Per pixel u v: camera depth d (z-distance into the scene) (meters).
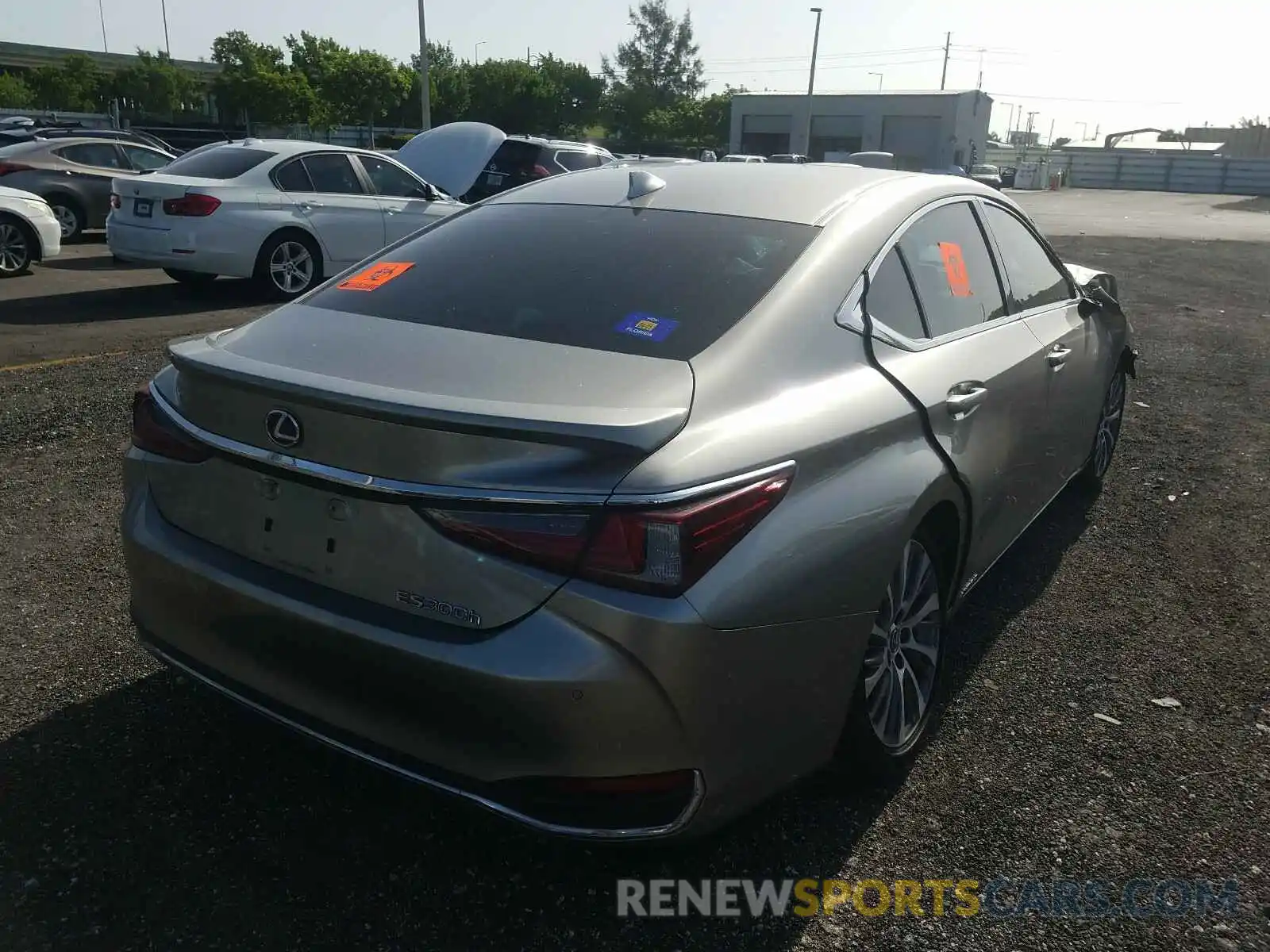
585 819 2.18
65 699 3.18
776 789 2.46
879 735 2.82
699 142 70.06
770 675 2.30
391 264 3.13
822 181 3.36
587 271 2.86
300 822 2.69
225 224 9.84
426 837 2.66
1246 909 2.52
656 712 2.12
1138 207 41.88
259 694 2.49
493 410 2.12
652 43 80.38
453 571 2.15
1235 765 3.10
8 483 4.95
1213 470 5.86
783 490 2.30
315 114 43.47
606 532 2.06
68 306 9.68
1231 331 10.57
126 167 15.39
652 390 2.31
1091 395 4.63
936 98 60.00
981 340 3.43
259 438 2.37
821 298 2.76
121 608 3.78
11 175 14.22
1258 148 86.56
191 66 63.94
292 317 2.85
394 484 2.17
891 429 2.70
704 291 2.71
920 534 2.95
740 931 2.40
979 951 2.37
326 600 2.31
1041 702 3.42
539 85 59.66
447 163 12.62
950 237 3.50
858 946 2.38
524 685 2.07
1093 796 2.94
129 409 6.13
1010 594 4.24
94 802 2.72
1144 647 3.82
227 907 2.39
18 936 2.27
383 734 2.29
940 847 2.71
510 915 2.41
